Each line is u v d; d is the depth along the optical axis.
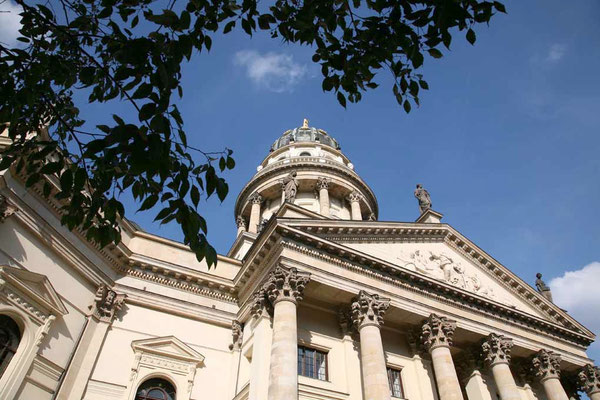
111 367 25.53
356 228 30.42
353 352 26.81
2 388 20.53
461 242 36.62
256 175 56.03
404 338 30.45
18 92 8.97
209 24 8.93
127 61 7.34
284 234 26.97
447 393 26.08
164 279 30.69
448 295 31.55
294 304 24.55
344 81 9.69
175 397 26.39
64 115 10.59
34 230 24.22
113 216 8.49
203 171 8.44
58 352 23.66
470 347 32.50
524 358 35.09
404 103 9.61
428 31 8.41
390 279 29.41
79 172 8.00
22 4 8.59
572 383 37.88
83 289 26.55
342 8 9.11
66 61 9.66
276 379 21.33
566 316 38.22
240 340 29.39
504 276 37.38
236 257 40.28
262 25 9.49
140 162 6.86
